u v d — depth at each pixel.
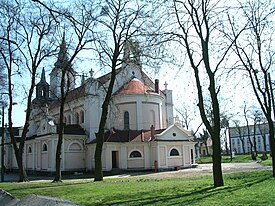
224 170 42.62
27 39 32.56
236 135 164.00
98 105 55.69
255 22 25.25
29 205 5.18
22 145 34.50
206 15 19.66
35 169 58.25
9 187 24.53
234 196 13.76
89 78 37.47
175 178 29.86
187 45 20.25
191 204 12.10
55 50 32.38
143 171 50.94
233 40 20.95
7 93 34.12
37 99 53.06
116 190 18.81
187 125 80.56
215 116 18.89
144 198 14.68
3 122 39.72
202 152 122.75
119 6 29.20
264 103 25.84
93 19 28.67
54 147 51.88
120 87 56.69
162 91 63.81
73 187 22.39
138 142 51.47
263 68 25.80
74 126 56.53
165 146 51.59
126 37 29.45
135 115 54.38
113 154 51.84
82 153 54.53
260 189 15.87
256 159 78.19
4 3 30.64
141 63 28.41
